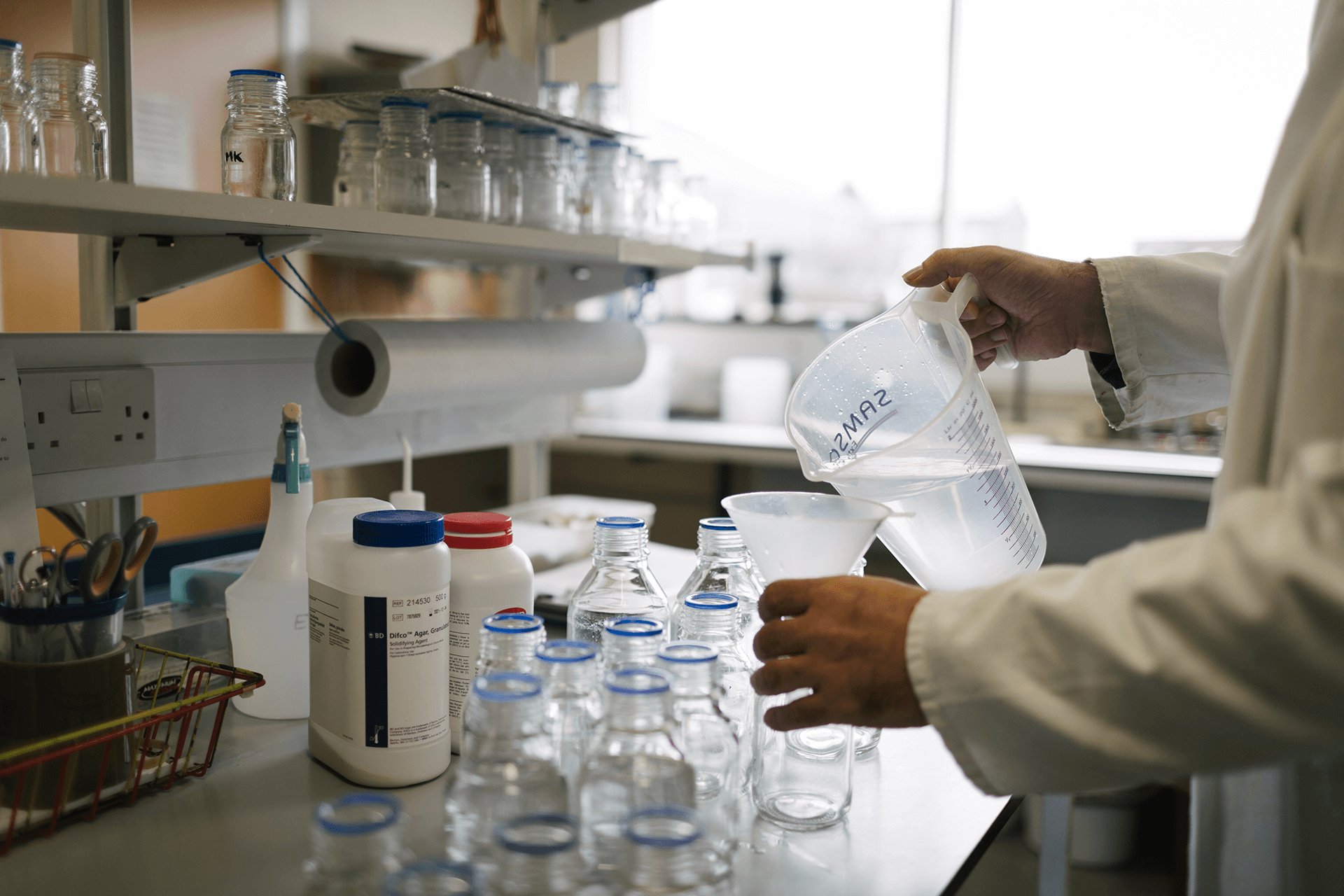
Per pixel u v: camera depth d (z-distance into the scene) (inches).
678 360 157.8
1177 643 23.5
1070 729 24.6
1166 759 24.2
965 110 135.0
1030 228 133.3
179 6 51.7
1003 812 33.8
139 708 36.5
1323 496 23.0
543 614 52.7
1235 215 121.1
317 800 32.6
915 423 41.3
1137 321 45.3
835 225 148.6
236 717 39.8
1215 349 45.1
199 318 55.2
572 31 76.3
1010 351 49.9
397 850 23.9
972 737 26.4
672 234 70.9
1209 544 24.1
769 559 32.4
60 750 29.3
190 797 32.8
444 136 53.0
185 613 43.3
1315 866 33.9
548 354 62.2
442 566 33.4
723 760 28.1
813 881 28.8
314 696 34.7
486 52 69.2
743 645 37.6
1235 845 36.0
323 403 58.4
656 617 38.0
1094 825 80.8
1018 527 38.4
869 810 33.7
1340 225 27.8
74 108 38.4
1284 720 22.9
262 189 42.7
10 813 29.3
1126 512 108.3
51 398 43.4
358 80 62.7
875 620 28.0
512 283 76.7
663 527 136.6
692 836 23.5
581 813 26.0
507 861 23.4
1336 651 22.0
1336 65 31.3
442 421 67.8
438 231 46.2
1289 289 29.0
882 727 28.2
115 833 30.4
